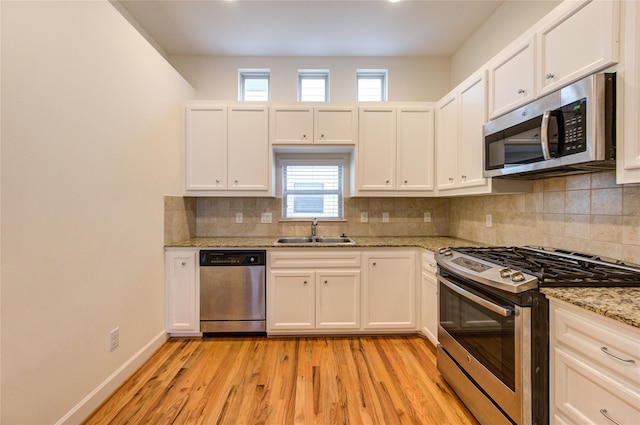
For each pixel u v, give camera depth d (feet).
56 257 4.74
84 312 5.32
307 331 8.51
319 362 7.16
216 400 5.78
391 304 8.55
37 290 4.41
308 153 10.62
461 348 5.56
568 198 5.78
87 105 5.42
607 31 3.92
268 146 9.37
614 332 3.14
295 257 8.48
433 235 10.73
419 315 8.55
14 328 4.09
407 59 10.96
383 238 10.11
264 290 8.46
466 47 9.89
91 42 5.53
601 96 3.92
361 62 10.89
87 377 5.37
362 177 9.48
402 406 5.61
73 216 5.09
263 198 10.59
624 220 4.72
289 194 10.73
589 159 4.01
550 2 6.52
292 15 8.52
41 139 4.48
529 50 5.34
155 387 6.19
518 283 4.09
